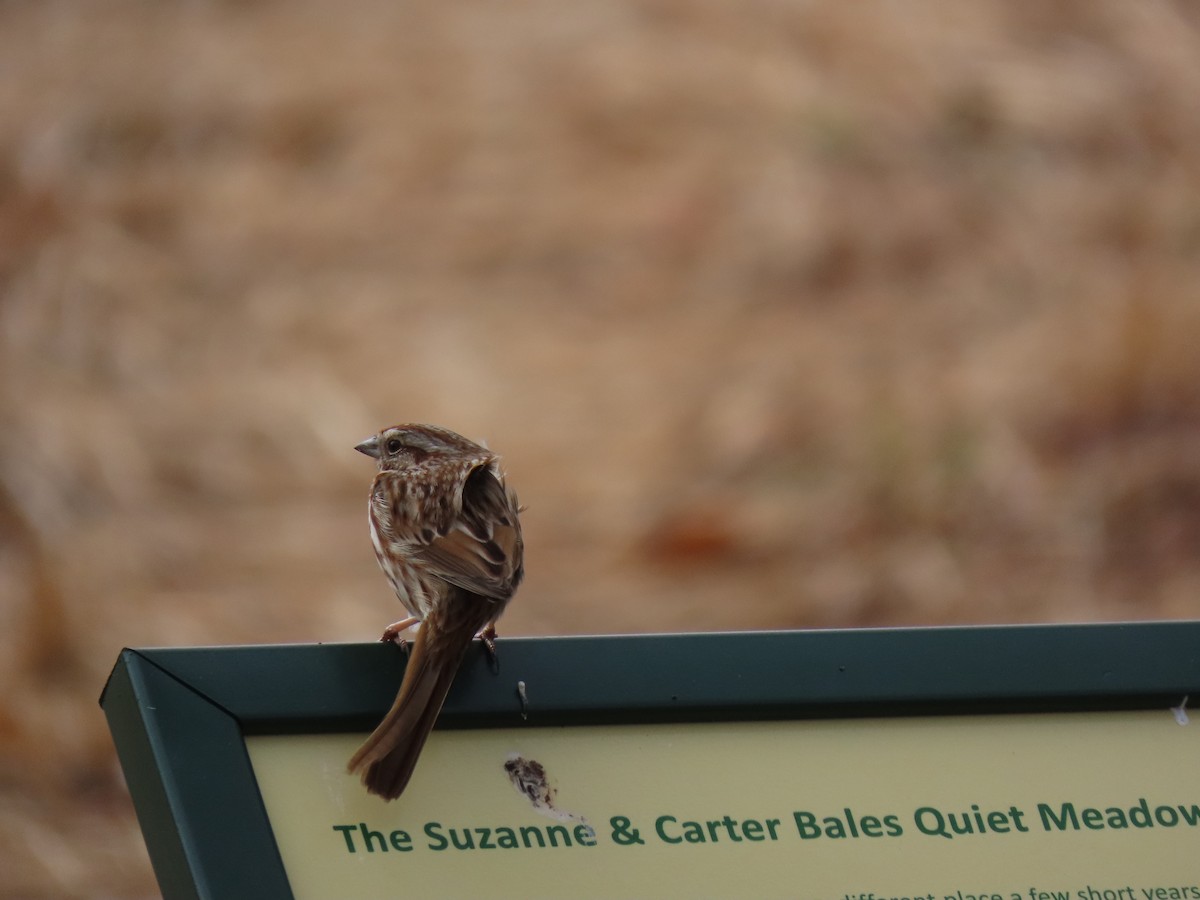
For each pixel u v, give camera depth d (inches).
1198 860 169.3
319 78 805.2
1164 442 506.3
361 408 550.0
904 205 682.2
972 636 172.9
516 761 165.9
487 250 676.7
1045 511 484.4
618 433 546.3
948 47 799.7
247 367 581.3
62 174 725.9
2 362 572.7
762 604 458.0
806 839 165.2
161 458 512.4
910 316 609.3
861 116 749.3
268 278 650.8
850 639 171.3
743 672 169.3
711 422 542.9
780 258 654.5
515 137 756.6
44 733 377.7
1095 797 170.6
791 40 815.7
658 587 468.8
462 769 164.9
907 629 172.6
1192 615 441.7
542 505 508.7
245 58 824.9
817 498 501.7
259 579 457.7
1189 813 171.2
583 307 634.8
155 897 337.7
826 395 550.0
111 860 346.0
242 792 155.9
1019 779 170.6
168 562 458.9
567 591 467.2
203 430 532.4
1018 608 452.4
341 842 159.2
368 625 438.0
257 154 749.9
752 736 169.3
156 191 713.6
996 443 507.5
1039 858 167.3
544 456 534.3
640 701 166.9
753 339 603.8
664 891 161.3
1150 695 173.0
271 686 161.9
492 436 546.9
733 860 163.6
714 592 465.4
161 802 154.7
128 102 783.7
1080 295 601.6
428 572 212.1
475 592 206.2
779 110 758.5
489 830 162.2
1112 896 166.4
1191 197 668.1
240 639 427.2
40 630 405.4
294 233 685.9
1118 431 516.1
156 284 638.5
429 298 639.8
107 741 376.8
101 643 412.2
